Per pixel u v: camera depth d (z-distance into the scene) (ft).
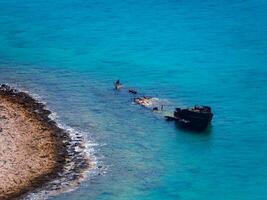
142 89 514.27
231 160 419.13
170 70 548.31
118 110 480.64
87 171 401.70
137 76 537.65
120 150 427.33
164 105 487.61
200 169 409.49
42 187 383.45
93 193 381.81
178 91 510.99
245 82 525.34
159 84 522.88
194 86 518.78
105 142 436.35
